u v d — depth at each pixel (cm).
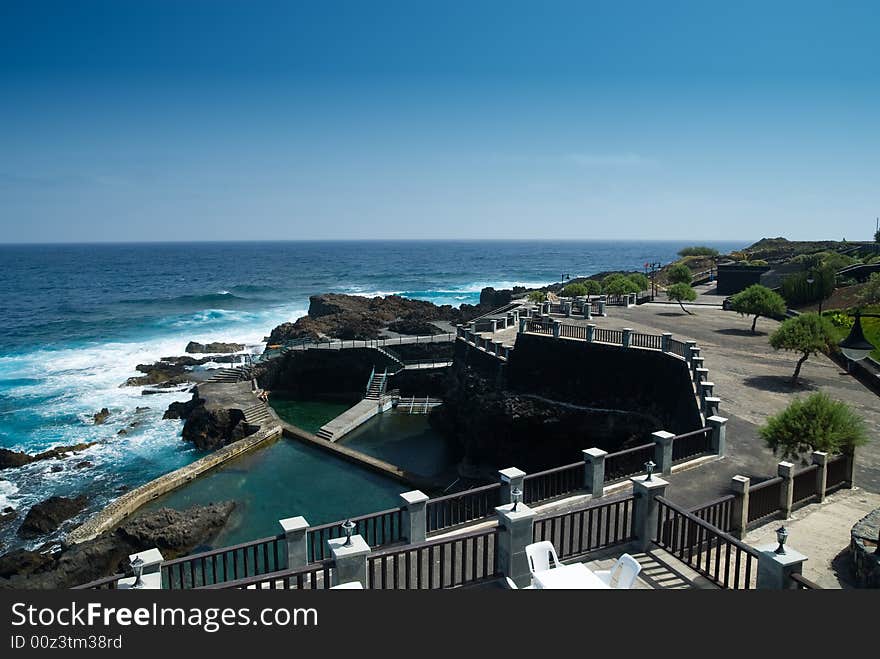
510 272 18562
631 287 5747
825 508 1496
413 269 19950
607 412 2969
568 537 1222
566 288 6347
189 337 7456
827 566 1182
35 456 3556
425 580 1045
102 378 5444
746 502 1314
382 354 5156
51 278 15988
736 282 6469
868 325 3578
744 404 2398
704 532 1275
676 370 2689
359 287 13762
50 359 6175
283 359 5250
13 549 2561
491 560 1136
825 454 1534
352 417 4272
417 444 3897
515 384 3369
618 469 1862
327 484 3225
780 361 3180
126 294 12150
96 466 3494
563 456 3116
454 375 4038
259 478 3303
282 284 14475
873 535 1156
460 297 11794
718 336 3853
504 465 3288
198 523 2573
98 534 2647
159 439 3969
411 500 1165
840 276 5416
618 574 867
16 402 4703
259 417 4138
